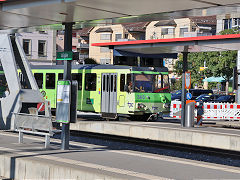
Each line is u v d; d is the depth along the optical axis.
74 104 18.28
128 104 36.12
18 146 19.31
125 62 37.16
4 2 17.27
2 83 39.66
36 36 89.50
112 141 30.88
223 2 14.53
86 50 118.12
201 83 92.88
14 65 25.70
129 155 17.39
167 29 105.62
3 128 25.55
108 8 16.27
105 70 37.69
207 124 38.44
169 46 31.14
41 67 42.28
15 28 23.20
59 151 17.97
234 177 13.30
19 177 15.48
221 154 25.02
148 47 32.38
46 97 41.59
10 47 25.91
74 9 16.56
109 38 111.62
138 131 30.34
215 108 42.72
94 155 17.11
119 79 36.66
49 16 18.28
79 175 13.55
